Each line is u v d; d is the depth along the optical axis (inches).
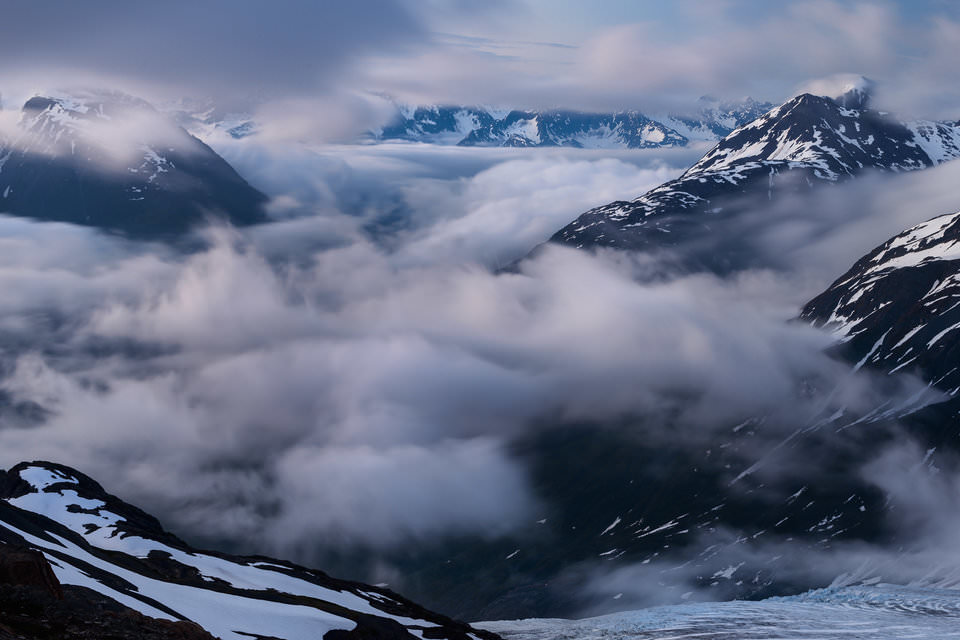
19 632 2038.6
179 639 2396.7
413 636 4753.9
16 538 3686.0
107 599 3026.6
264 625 3833.7
